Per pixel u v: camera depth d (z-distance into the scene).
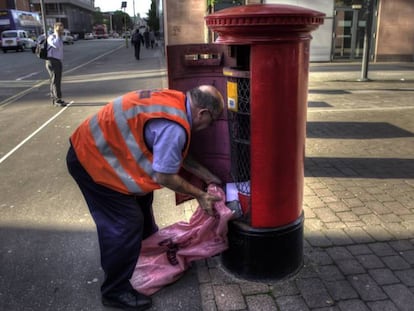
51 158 5.81
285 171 2.71
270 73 2.49
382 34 18.06
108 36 99.81
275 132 2.61
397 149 5.74
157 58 25.08
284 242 2.85
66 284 2.98
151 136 2.40
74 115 8.60
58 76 9.51
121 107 2.46
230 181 3.11
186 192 2.56
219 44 2.78
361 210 3.92
